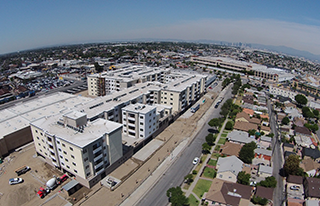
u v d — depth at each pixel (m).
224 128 124.50
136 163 88.19
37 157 90.00
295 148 104.50
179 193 63.16
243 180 72.94
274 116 149.88
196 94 170.12
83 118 79.62
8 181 75.88
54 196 69.31
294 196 72.12
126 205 66.75
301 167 86.94
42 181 76.00
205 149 95.69
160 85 150.00
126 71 191.88
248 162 89.62
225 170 77.25
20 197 68.69
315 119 150.50
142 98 126.38
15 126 99.31
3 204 65.94
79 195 69.81
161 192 72.69
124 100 113.38
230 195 65.56
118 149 82.62
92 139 71.19
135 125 98.50
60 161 77.62
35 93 191.25
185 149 100.69
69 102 129.50
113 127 80.31
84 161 69.31
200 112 149.62
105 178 78.19
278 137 117.19
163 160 91.56
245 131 117.31
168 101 139.12
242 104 164.75
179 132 117.94
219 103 171.50
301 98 172.50
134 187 74.44
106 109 99.31
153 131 107.06
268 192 68.75
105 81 167.50
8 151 93.62
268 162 89.81
